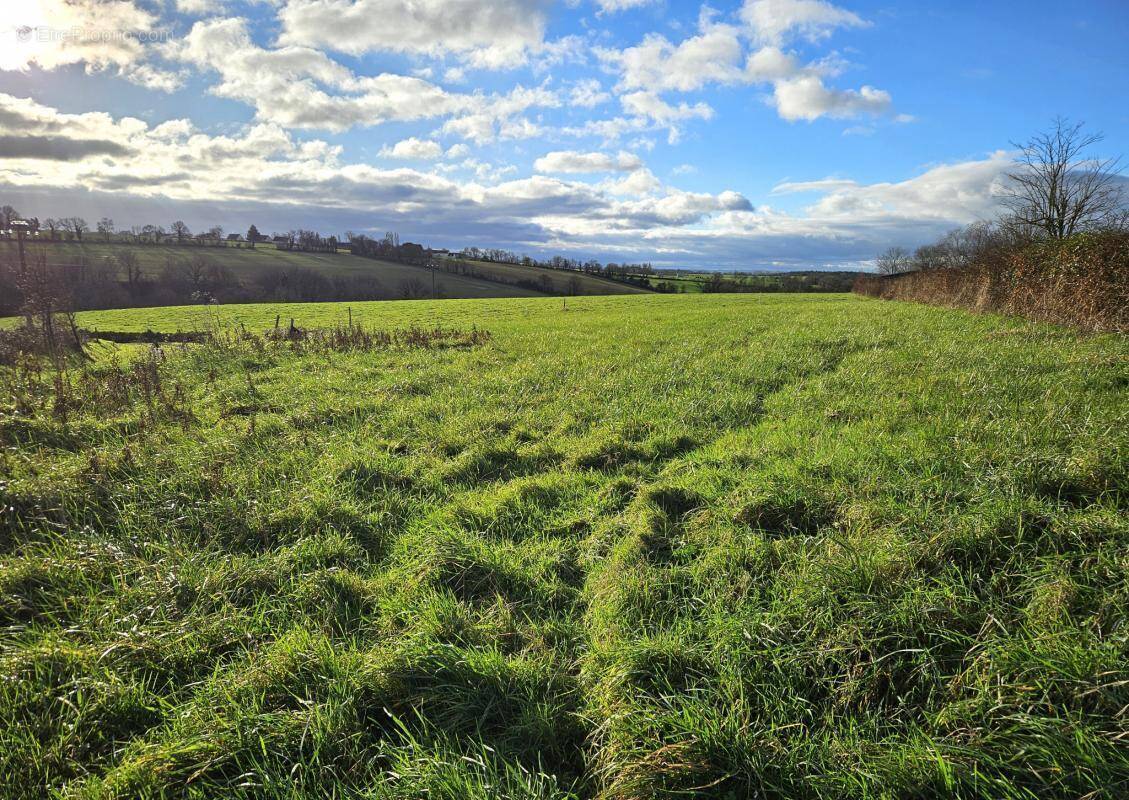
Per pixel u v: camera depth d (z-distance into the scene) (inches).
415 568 171.3
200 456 259.0
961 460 191.0
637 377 429.1
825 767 99.8
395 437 313.9
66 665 125.3
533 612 155.9
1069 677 103.8
